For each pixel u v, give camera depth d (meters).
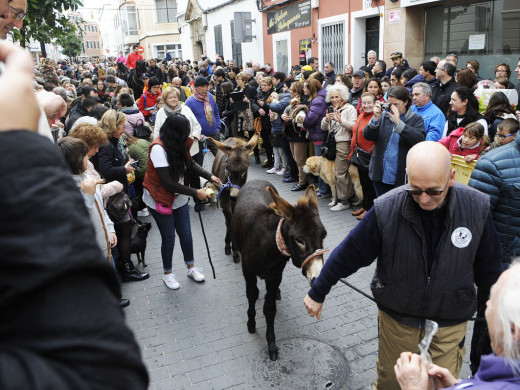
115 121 4.85
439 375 1.67
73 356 0.56
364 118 6.00
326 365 3.53
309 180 8.65
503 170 3.09
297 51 14.80
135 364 0.63
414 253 2.16
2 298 0.55
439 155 1.96
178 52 39.81
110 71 13.52
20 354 0.54
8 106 0.61
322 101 7.33
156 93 9.37
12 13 1.78
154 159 4.26
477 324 2.78
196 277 5.01
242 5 18.17
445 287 2.17
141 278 5.14
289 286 4.86
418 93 5.39
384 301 2.33
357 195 6.81
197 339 3.97
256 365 3.58
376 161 5.32
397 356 2.37
